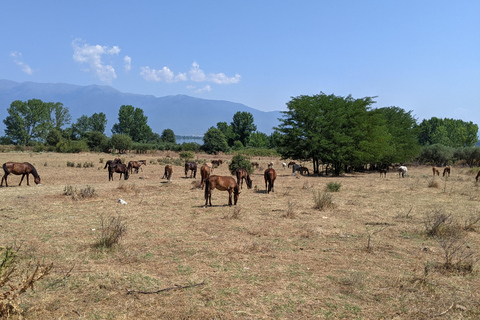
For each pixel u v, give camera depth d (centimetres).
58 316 462
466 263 680
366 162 3794
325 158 3575
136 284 575
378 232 984
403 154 4647
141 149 8519
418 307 505
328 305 507
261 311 484
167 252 766
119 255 735
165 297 528
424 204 1531
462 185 2428
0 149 7275
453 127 10450
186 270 651
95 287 559
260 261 711
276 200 1593
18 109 9875
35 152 7000
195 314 471
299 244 848
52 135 8344
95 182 2384
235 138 12056
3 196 1541
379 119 3878
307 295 542
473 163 5291
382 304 514
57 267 651
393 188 2252
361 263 707
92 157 5766
